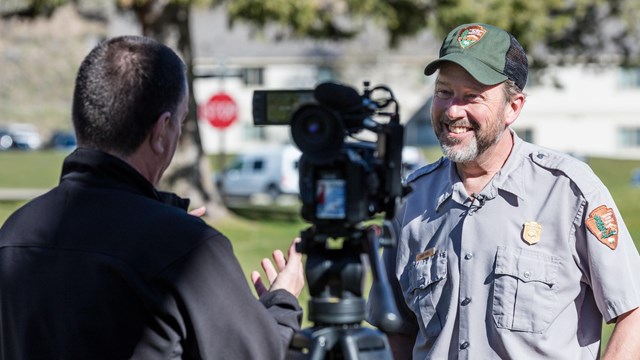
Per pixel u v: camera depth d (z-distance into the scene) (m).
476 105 3.93
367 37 53.50
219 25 60.41
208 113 33.25
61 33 86.44
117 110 3.19
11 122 80.06
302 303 10.12
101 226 3.15
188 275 3.05
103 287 3.08
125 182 3.23
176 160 23.81
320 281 3.19
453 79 3.95
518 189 4.00
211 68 58.59
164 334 3.05
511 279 3.91
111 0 22.14
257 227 22.67
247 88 59.50
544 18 21.45
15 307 3.21
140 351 3.05
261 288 3.56
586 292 3.98
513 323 3.88
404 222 4.30
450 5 20.67
